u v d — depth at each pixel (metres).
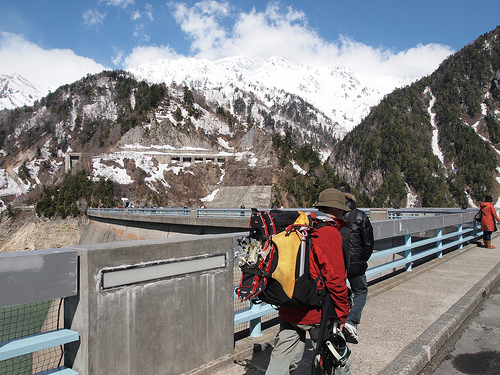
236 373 3.78
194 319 3.70
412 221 8.56
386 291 7.22
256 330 4.74
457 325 5.53
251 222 2.96
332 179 98.88
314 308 2.81
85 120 183.62
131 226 50.81
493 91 186.62
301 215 2.93
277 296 2.72
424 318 5.57
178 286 3.56
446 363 4.42
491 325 5.67
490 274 8.60
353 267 4.12
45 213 93.62
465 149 151.25
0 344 2.60
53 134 178.88
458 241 12.29
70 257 2.86
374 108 180.88
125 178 107.69
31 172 153.12
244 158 111.56
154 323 3.33
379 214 19.73
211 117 164.38
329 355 2.87
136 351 3.18
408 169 137.50
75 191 96.56
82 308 2.89
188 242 3.66
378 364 4.05
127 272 3.14
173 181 109.69
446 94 181.38
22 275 2.60
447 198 131.50
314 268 2.76
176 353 3.52
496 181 142.38
